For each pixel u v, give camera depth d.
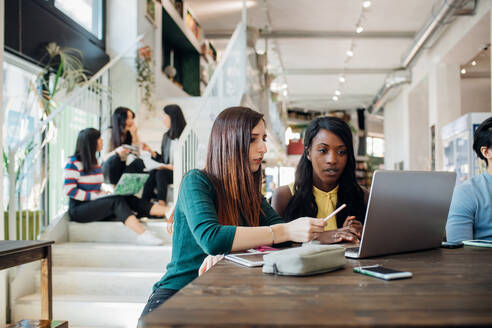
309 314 0.58
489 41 6.86
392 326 0.53
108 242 3.56
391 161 14.01
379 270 0.89
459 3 5.91
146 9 6.05
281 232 1.14
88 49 5.07
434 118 8.35
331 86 13.80
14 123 3.86
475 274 0.89
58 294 2.96
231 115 1.35
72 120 4.09
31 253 2.02
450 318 0.56
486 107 9.89
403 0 7.49
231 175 1.32
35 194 3.35
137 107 5.53
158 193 3.93
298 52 10.35
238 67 5.85
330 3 7.68
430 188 1.20
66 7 4.82
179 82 9.09
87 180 3.60
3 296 2.62
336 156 1.73
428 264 1.02
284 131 13.87
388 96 11.94
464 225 1.78
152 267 3.17
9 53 3.74
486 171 1.85
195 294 0.71
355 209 1.79
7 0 3.64
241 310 0.60
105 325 2.71
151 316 0.57
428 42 7.73
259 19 8.56
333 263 0.92
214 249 1.10
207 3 8.08
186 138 3.31
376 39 9.30
